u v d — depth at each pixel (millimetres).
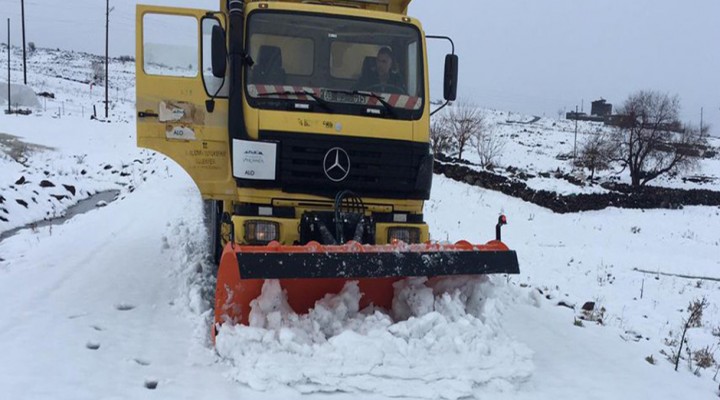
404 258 5047
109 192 17516
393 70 6246
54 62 81188
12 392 4016
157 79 6090
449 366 4750
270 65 5934
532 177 23938
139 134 6098
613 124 35812
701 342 7812
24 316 5590
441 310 5344
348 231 5812
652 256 14602
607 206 22422
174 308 6184
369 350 4703
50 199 14000
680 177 30562
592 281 11195
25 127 29375
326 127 5836
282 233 5770
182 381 4434
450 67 6742
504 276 9094
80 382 4270
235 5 5848
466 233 14914
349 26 6168
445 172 24141
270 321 4930
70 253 8445
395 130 6016
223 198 6191
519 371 4867
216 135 6195
